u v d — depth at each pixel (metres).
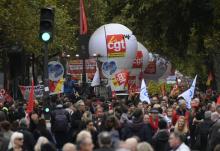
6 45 56.56
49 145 20.61
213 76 67.50
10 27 55.19
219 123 25.91
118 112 33.81
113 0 57.12
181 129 27.53
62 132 34.12
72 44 80.31
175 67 81.06
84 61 57.00
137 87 71.25
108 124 26.08
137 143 18.41
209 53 56.75
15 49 36.97
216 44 52.78
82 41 59.44
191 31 54.28
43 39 29.69
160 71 82.12
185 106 35.94
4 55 59.09
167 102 42.81
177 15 53.56
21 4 55.31
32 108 33.06
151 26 54.66
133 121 26.89
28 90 44.25
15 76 36.88
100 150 17.80
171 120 33.50
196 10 53.03
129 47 68.38
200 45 55.19
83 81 56.34
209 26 53.84
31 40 57.44
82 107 34.53
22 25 55.91
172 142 20.78
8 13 53.16
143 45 73.62
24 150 24.66
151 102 42.88
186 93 39.44
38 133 27.77
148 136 26.66
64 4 86.88
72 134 30.45
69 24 81.56
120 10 57.00
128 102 43.22
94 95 57.62
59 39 70.81
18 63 36.81
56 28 70.62
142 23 54.97
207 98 49.91
